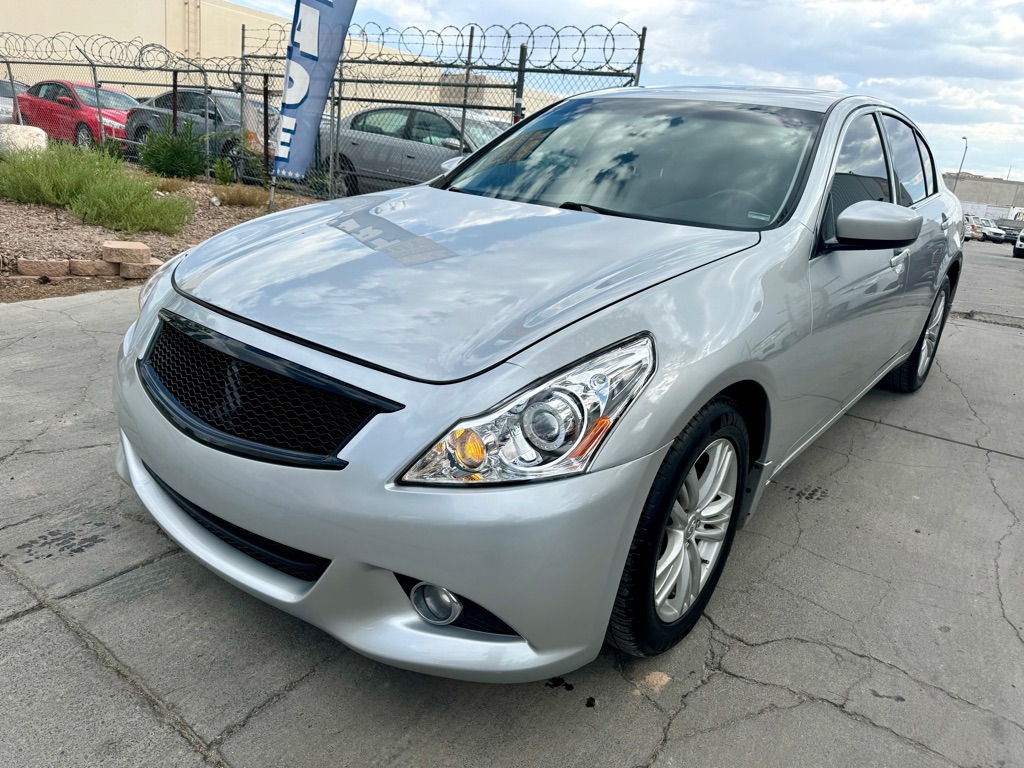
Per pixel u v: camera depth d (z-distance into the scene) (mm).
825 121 3035
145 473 2246
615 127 3219
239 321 1979
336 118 10383
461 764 1817
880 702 2139
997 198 91125
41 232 6926
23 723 1809
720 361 1933
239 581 1917
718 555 2336
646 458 1755
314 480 1717
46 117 14688
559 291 2008
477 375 1709
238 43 32531
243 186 11031
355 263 2217
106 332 4625
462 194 3033
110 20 27156
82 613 2197
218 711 1906
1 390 3646
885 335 3410
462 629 1769
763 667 2242
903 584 2738
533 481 1646
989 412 4668
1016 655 2387
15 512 2662
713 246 2332
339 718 1920
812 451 3877
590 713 2008
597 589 1760
